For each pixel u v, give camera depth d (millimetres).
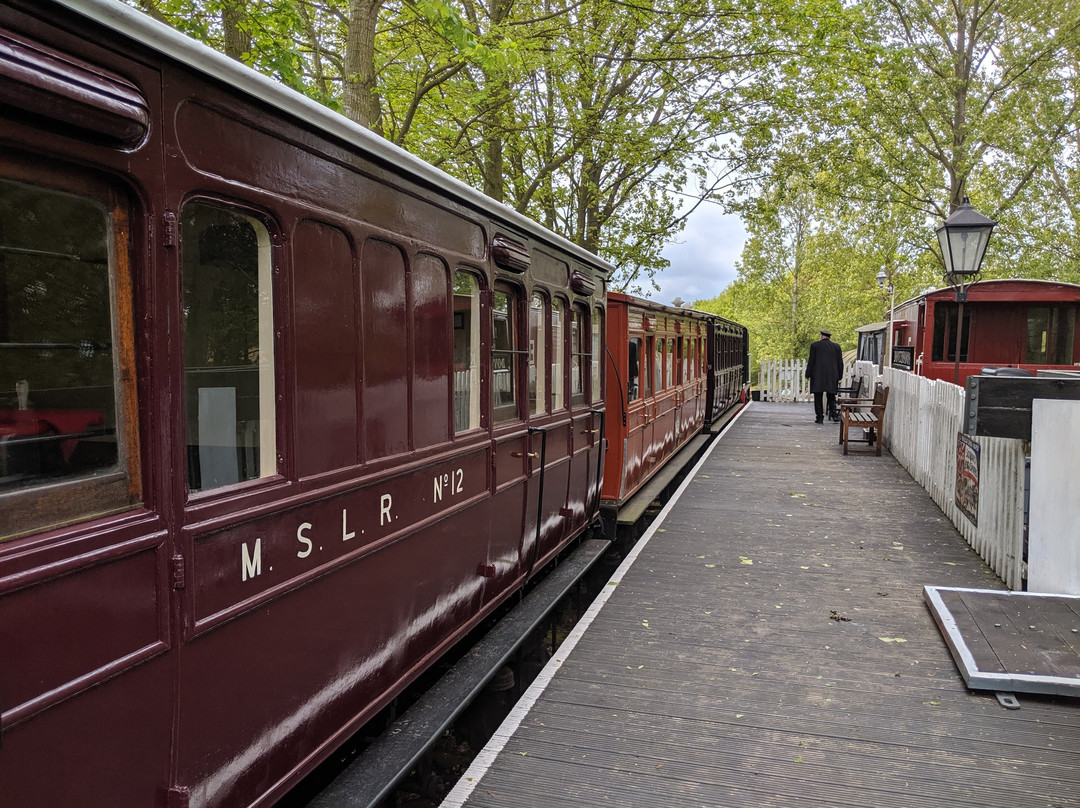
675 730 3859
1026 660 4352
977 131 18453
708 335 16328
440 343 3926
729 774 3453
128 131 1903
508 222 4836
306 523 2768
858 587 6105
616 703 4156
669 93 14094
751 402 26406
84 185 1882
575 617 7266
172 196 2094
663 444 10992
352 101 8328
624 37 12344
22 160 1729
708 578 6367
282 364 2629
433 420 3855
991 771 3453
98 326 1942
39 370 1818
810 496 9773
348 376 3039
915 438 11031
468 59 9422
